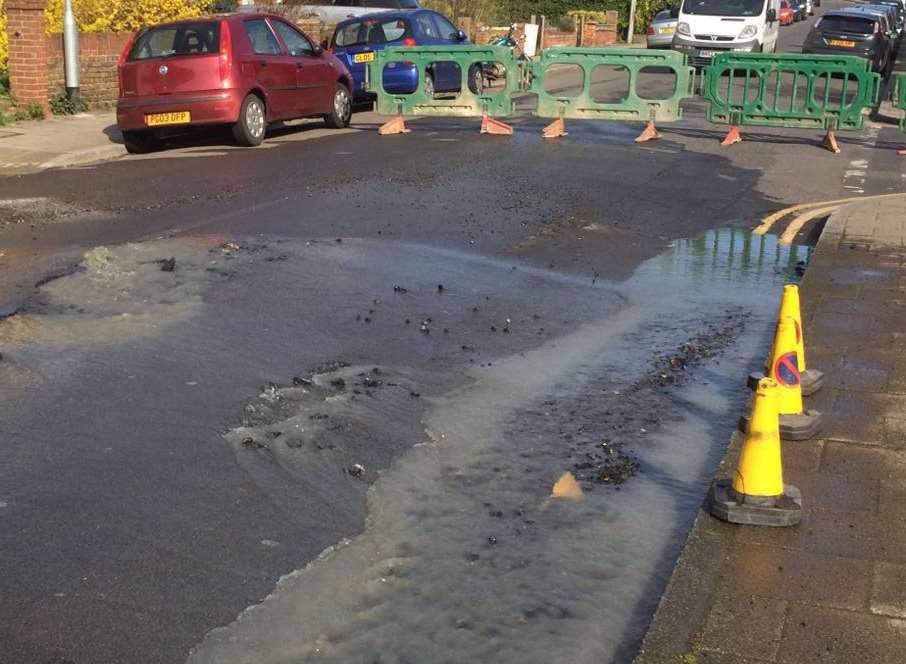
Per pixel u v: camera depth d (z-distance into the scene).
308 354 6.71
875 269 8.94
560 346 7.11
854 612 3.88
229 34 14.97
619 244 10.05
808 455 5.27
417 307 7.80
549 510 4.84
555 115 17.27
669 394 6.29
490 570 4.32
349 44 20.70
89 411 5.70
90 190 11.83
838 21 30.08
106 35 18.56
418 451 5.39
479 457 5.35
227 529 4.55
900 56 37.75
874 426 5.64
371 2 26.17
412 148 15.30
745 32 28.80
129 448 5.28
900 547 4.36
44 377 6.15
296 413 5.78
